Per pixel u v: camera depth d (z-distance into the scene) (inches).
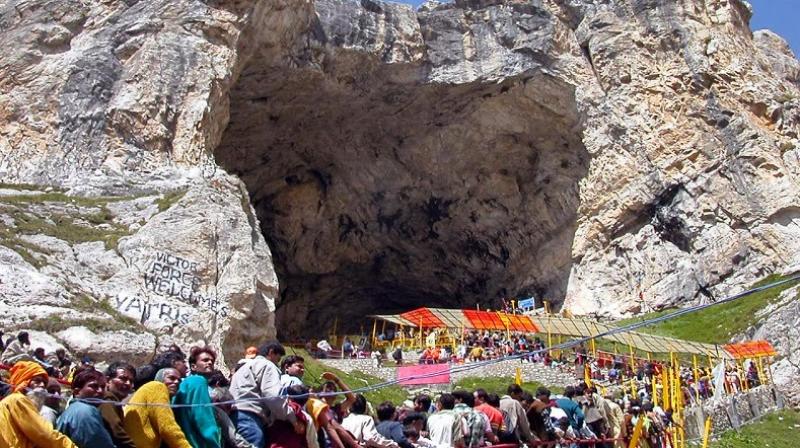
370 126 1612.9
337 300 1891.0
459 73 1533.0
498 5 1589.6
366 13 1470.2
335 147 1651.1
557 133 1612.9
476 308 1793.8
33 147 1030.4
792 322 1178.0
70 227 809.5
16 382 289.7
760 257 1395.2
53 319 654.5
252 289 818.2
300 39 1380.4
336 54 1425.9
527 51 1547.7
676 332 1346.0
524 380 1079.0
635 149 1531.7
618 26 1582.2
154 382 278.5
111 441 261.4
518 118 1603.1
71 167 1006.4
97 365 642.2
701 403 953.5
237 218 878.4
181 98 1122.0
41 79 1087.6
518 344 1246.9
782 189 1413.6
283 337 1817.2
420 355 1183.6
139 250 786.2
